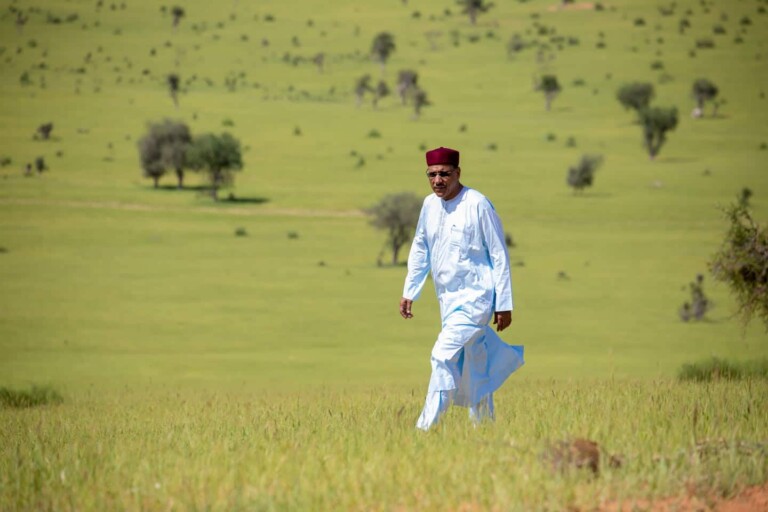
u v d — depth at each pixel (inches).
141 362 5851.4
